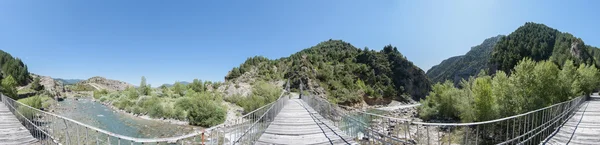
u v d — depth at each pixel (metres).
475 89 24.48
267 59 109.81
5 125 13.09
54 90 79.12
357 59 102.38
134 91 56.31
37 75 97.56
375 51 104.81
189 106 31.97
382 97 78.12
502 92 21.36
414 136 19.12
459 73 161.88
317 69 81.38
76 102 61.44
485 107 21.34
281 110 20.34
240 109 39.16
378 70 93.50
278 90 41.28
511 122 19.22
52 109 40.72
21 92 52.25
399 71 95.88
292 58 97.50
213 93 52.09
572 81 25.31
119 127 26.91
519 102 19.97
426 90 100.19
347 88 73.25
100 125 27.73
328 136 10.79
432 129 22.47
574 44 83.00
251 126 9.84
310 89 64.94
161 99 46.00
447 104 34.69
